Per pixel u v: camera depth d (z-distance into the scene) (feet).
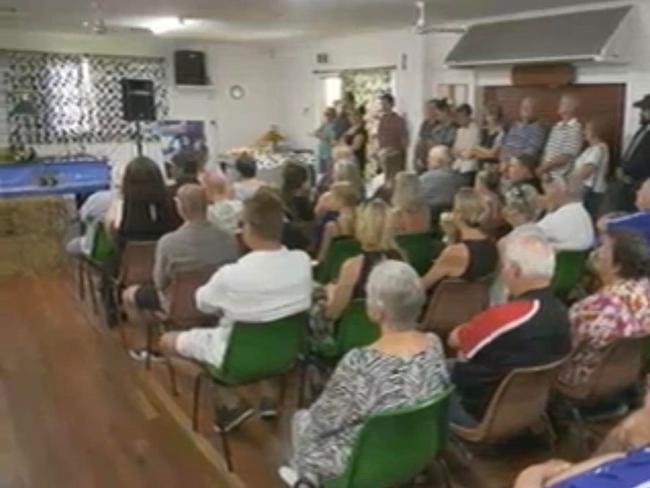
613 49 19.90
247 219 9.06
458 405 8.43
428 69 28.27
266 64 38.78
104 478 9.30
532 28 22.67
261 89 38.93
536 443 10.00
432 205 17.22
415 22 26.23
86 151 33.88
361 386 6.48
